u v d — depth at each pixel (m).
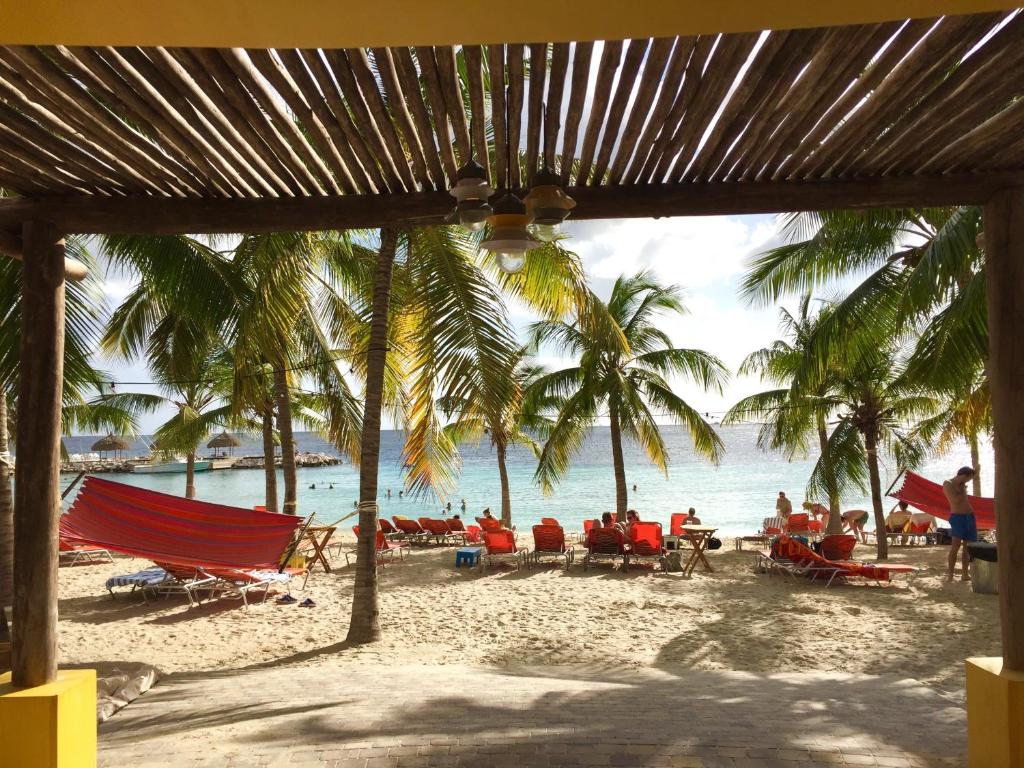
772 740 4.13
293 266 9.38
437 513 31.86
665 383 18.34
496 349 8.98
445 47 2.51
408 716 4.80
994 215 3.81
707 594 11.38
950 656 7.80
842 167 3.74
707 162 3.62
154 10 1.73
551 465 18.19
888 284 11.55
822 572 12.62
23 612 3.70
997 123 3.22
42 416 3.84
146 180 3.76
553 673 7.32
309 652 8.70
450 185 3.83
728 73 2.68
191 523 9.37
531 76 2.72
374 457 9.26
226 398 22.33
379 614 10.02
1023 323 3.72
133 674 6.85
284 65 2.64
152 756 4.08
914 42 2.49
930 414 18.03
